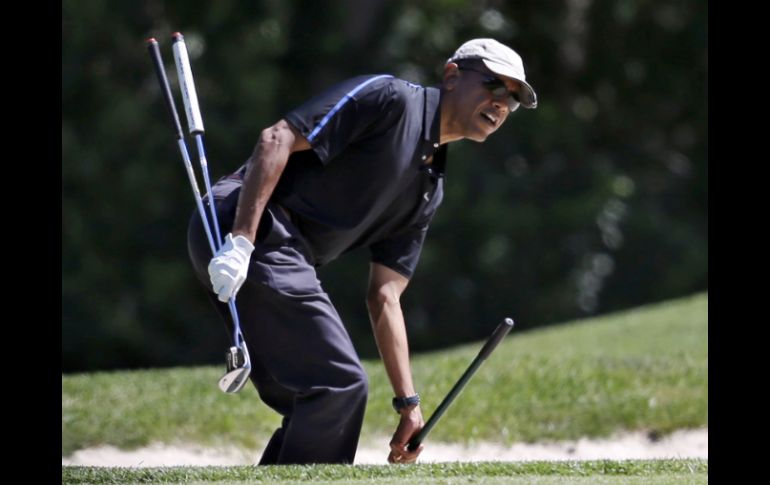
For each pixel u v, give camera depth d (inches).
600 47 2655.0
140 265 2252.7
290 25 2404.0
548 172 2495.1
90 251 2226.9
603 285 2439.7
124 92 2247.8
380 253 778.2
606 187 2472.9
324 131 699.4
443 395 1019.3
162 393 1027.3
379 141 711.7
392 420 990.4
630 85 2679.6
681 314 1379.2
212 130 2265.0
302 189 716.0
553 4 2588.6
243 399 1013.8
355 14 2418.8
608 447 975.6
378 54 2410.2
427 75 2454.5
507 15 2591.0
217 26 2311.8
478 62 729.0
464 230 2391.7
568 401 1015.0
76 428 951.0
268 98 2310.5
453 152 2407.7
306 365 708.0
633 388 1038.4
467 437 976.3
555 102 2630.4
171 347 2241.6
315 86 2405.3
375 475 633.0
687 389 1032.2
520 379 1055.6
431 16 2458.2
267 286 700.7
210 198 710.5
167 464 930.7
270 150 693.9
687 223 2637.8
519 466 658.8
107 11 2267.5
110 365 2218.3
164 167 2266.2
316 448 704.4
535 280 2413.9
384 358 776.3
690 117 2709.2
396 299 778.2
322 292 716.7
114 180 2242.9
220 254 680.4
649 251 2480.3
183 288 2260.1
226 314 735.7
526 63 2613.2
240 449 959.6
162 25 2308.1
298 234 717.9
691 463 684.1
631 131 2689.5
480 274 2390.5
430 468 649.0
